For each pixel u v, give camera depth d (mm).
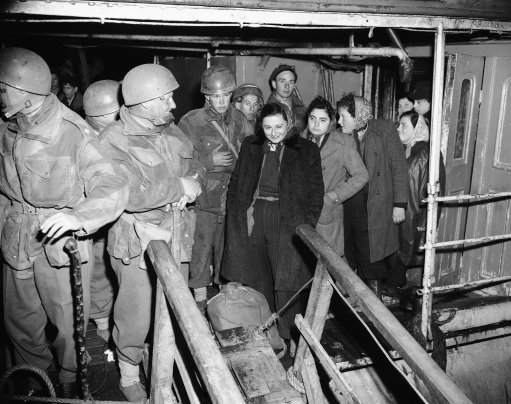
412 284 4727
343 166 3762
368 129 4020
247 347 2982
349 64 5801
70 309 2678
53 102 2512
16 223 2596
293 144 3359
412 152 4504
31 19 2502
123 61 6656
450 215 4742
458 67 4355
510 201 4496
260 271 3656
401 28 3164
